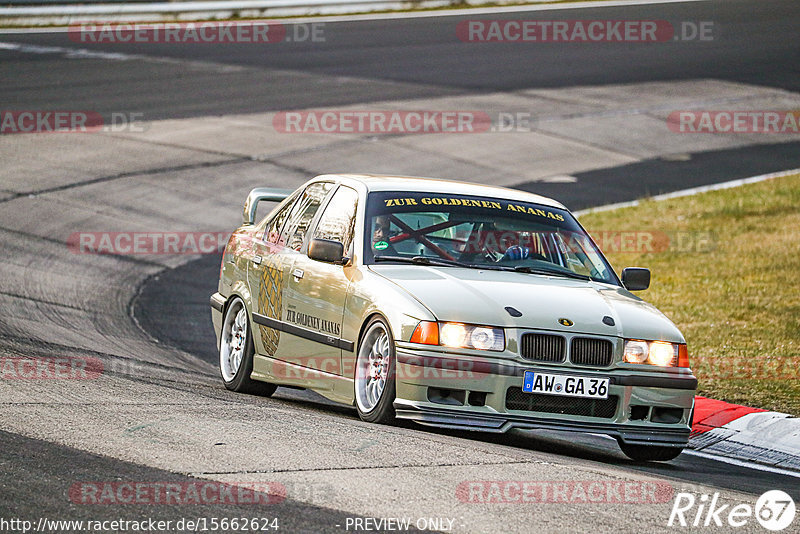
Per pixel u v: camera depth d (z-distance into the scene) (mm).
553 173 71500
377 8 124812
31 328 34844
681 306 44312
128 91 85562
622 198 66188
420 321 22344
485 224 26562
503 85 93312
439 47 107000
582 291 24625
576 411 22688
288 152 72000
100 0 114938
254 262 29453
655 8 128125
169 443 19156
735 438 27875
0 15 114875
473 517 15766
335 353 24938
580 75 97875
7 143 69312
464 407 22109
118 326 38531
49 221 54750
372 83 91875
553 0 130875
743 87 95500
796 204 62781
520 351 22328
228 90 87375
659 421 23453
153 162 67750
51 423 20203
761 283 47594
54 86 86125
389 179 27672
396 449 19547
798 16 125062
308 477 17312
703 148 78938
